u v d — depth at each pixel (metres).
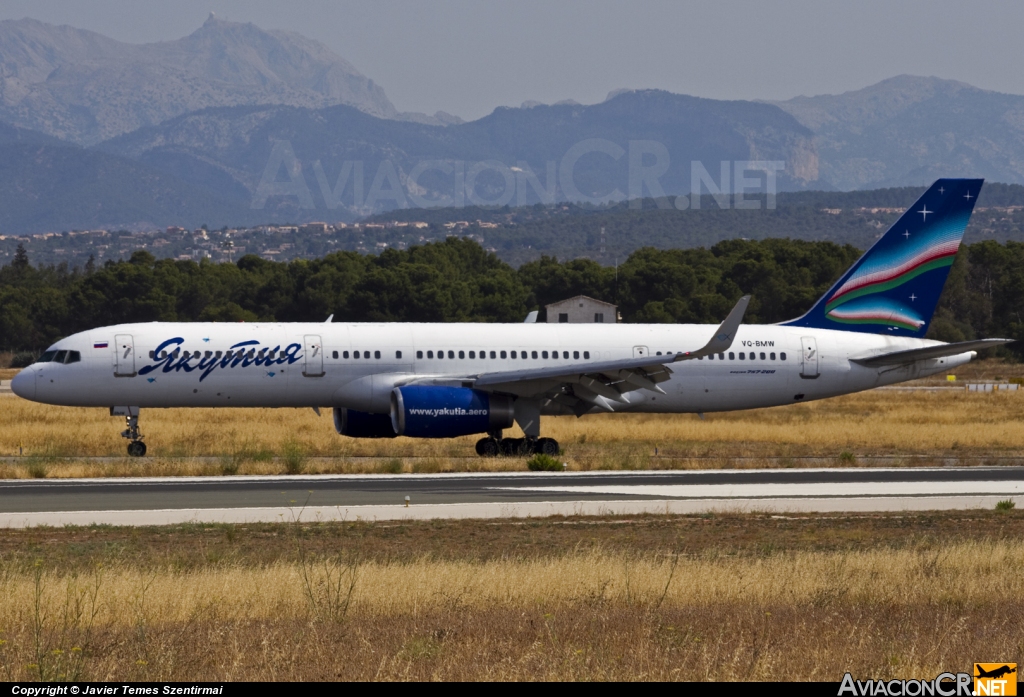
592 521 104.12
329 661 55.06
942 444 186.62
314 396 165.38
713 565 79.44
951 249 186.50
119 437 183.38
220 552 86.06
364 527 99.62
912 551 87.56
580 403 169.38
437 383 165.00
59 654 54.59
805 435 199.62
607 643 58.19
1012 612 67.81
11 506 109.31
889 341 184.75
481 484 129.12
